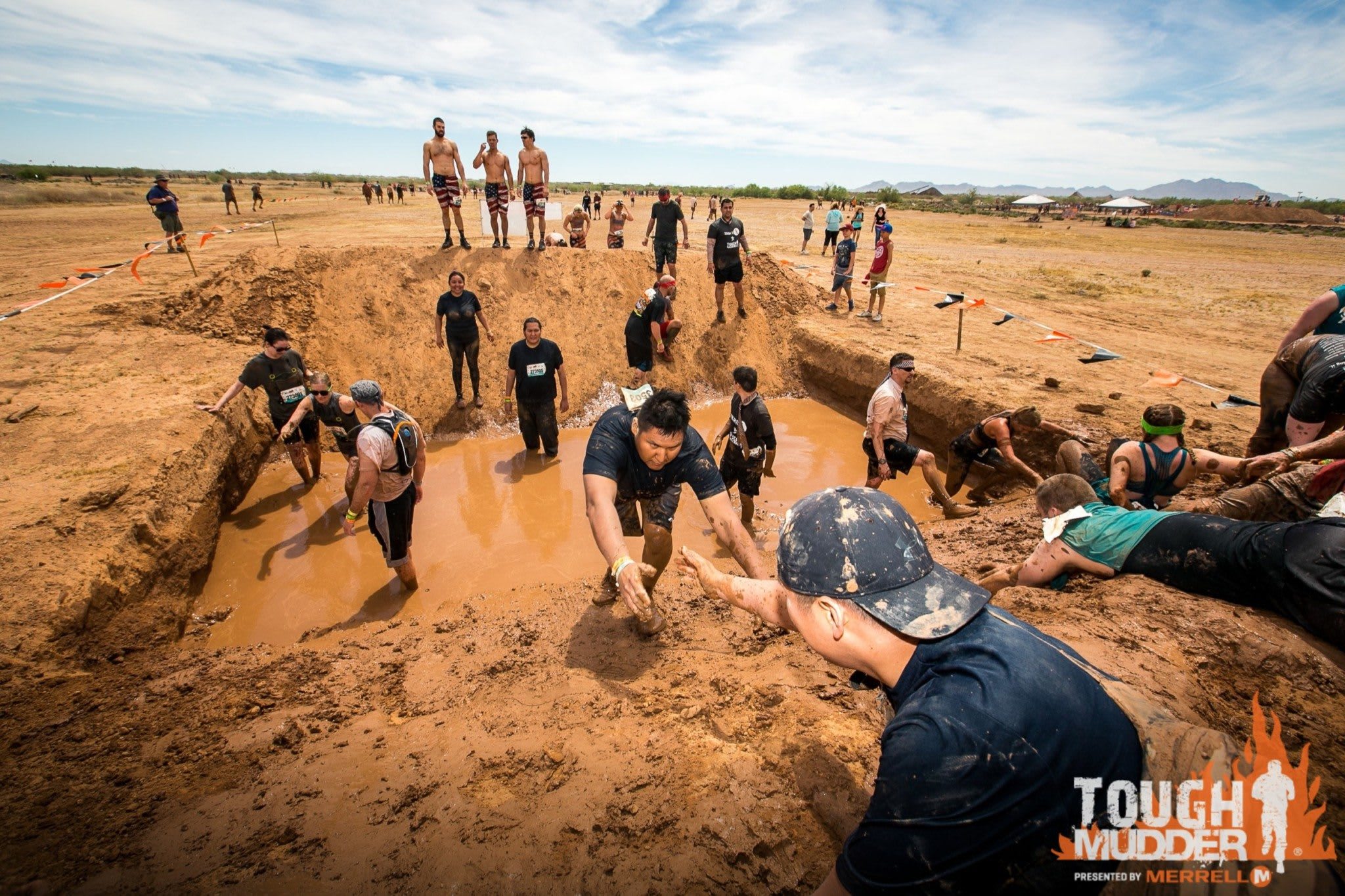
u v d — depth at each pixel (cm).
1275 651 291
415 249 1071
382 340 965
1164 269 2094
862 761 256
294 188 7225
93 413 640
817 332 1117
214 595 549
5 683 347
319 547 625
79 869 232
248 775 286
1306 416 447
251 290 948
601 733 297
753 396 618
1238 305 1472
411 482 521
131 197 4041
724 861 217
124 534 472
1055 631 322
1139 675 280
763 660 362
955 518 660
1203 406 760
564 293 1085
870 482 677
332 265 1007
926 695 136
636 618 424
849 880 134
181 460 579
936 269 1947
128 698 361
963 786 123
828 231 2084
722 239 1062
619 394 1022
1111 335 1164
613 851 225
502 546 635
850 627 147
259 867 228
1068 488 388
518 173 1112
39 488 503
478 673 386
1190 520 344
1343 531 294
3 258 1345
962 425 804
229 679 385
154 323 893
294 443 707
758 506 713
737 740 279
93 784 284
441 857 227
